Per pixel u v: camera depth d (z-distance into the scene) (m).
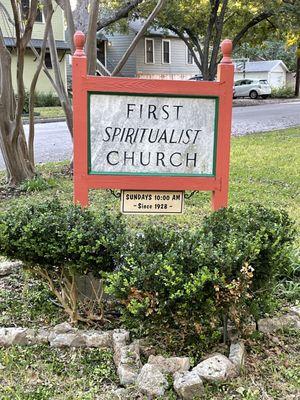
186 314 2.27
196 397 2.17
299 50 25.11
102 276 2.50
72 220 2.69
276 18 18.97
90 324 2.80
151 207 3.20
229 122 3.16
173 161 3.16
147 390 2.19
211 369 2.29
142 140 3.11
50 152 10.71
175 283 2.19
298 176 7.52
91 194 6.21
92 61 6.79
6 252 2.60
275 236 2.61
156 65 32.56
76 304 2.77
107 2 12.88
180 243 2.52
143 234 2.72
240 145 10.95
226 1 19.27
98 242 2.50
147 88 3.05
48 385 2.31
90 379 2.35
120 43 31.22
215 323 2.37
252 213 2.97
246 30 20.56
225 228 2.80
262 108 23.98
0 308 3.01
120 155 3.11
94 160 3.10
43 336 2.65
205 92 3.10
